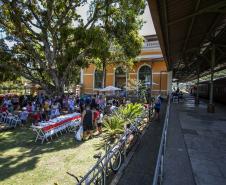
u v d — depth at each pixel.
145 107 15.73
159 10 6.58
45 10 20.19
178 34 11.12
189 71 38.84
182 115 15.34
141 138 10.52
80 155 8.58
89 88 36.75
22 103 19.56
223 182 5.15
